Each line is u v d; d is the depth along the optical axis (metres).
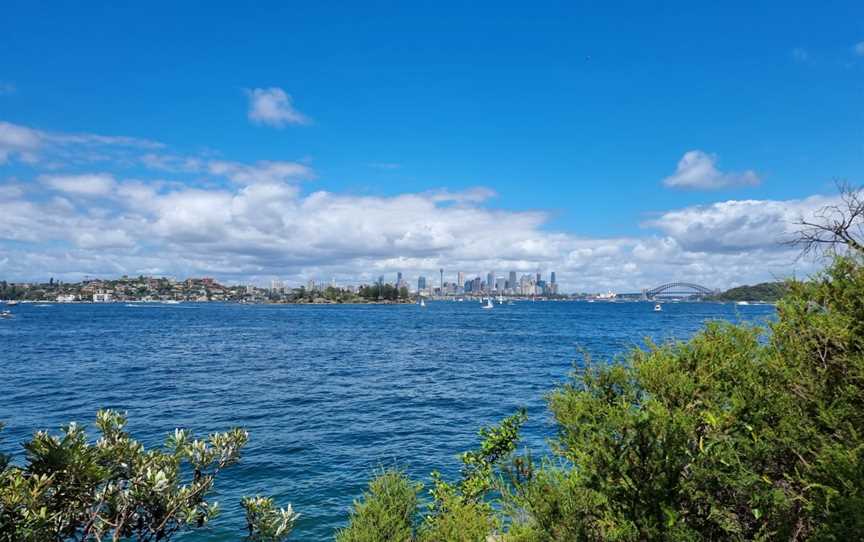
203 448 6.41
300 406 26.48
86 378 35.88
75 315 148.38
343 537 7.88
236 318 139.88
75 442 5.07
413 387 32.62
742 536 4.75
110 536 9.37
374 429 21.50
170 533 6.00
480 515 7.50
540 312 192.50
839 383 4.92
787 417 4.77
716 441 4.59
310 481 14.97
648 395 5.49
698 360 5.57
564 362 45.47
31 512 4.50
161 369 40.88
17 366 42.12
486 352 54.75
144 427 21.66
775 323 5.71
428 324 113.81
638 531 4.67
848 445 4.37
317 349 58.66
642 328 91.44
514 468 7.43
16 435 20.28
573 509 5.25
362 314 178.00
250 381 35.00
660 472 4.68
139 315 152.50
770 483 4.55
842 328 4.92
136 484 5.63
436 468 16.27
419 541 7.58
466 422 22.86
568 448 5.96
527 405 26.66
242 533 11.31
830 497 4.11
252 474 15.49
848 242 5.45
